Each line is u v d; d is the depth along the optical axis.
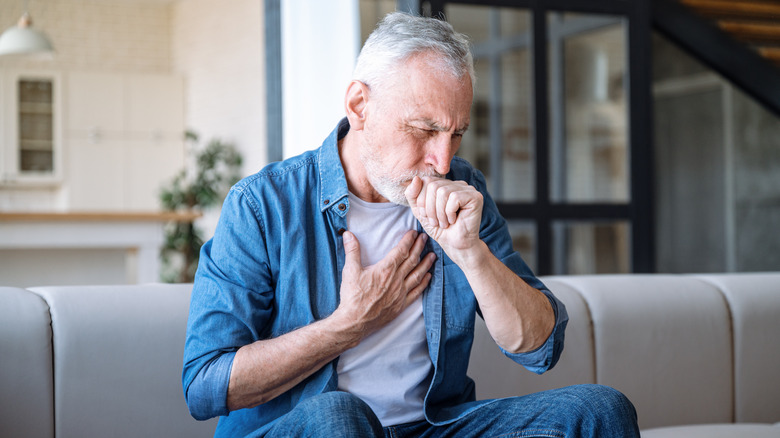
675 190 6.64
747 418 2.02
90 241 4.87
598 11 3.81
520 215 3.67
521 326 1.26
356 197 1.32
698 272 6.50
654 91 6.73
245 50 7.43
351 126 1.24
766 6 4.69
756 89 4.73
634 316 1.92
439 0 3.50
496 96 3.63
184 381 1.21
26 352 1.40
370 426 1.05
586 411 1.16
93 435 1.44
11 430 1.37
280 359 1.17
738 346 2.03
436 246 1.35
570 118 3.77
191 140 8.32
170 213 5.07
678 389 1.94
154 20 8.55
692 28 4.61
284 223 1.28
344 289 1.23
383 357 1.29
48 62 8.18
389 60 1.18
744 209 6.27
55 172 8.00
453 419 1.29
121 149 8.20
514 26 3.66
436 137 1.19
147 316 1.52
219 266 1.25
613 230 3.86
